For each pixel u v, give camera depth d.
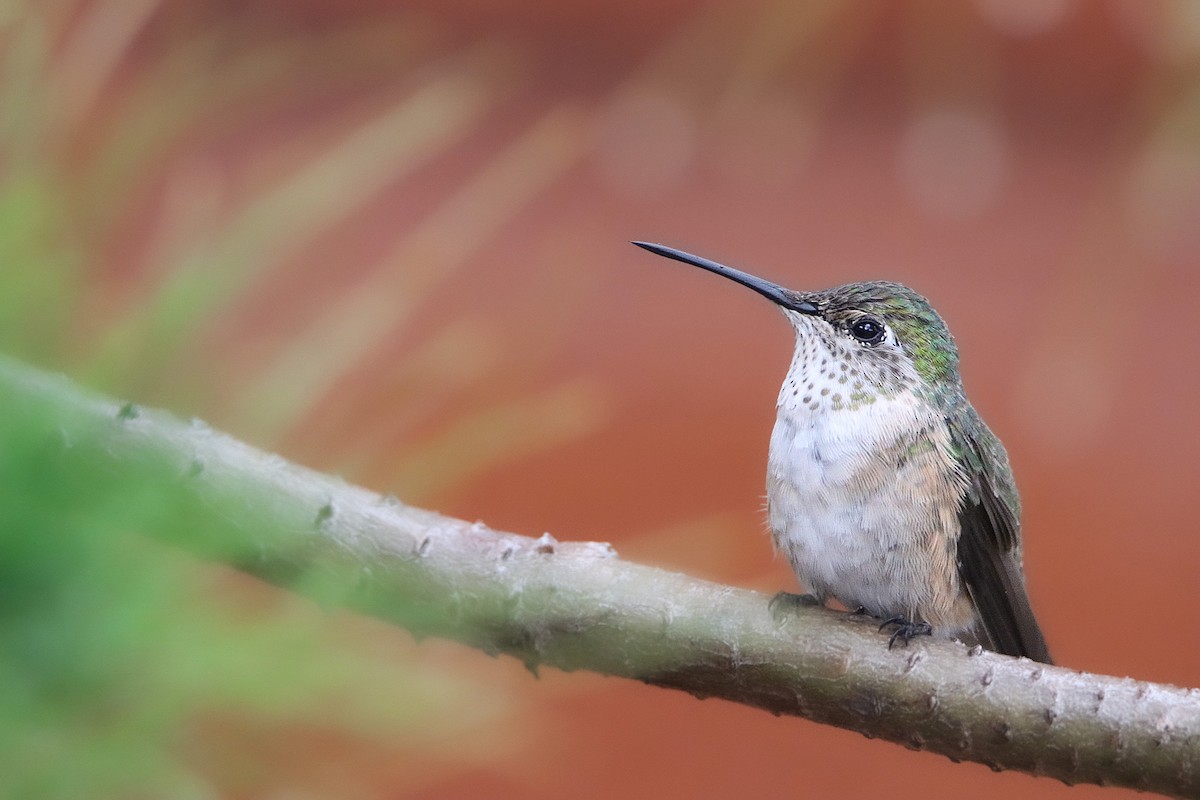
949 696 1.77
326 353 1.26
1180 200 1.82
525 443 1.33
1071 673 1.77
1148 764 1.76
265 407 1.21
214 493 1.35
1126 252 1.84
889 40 1.89
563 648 1.76
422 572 1.75
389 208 1.84
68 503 1.17
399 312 1.39
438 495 1.26
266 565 1.48
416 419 1.29
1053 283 1.89
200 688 1.13
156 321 1.17
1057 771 1.77
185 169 1.26
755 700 1.77
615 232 1.89
